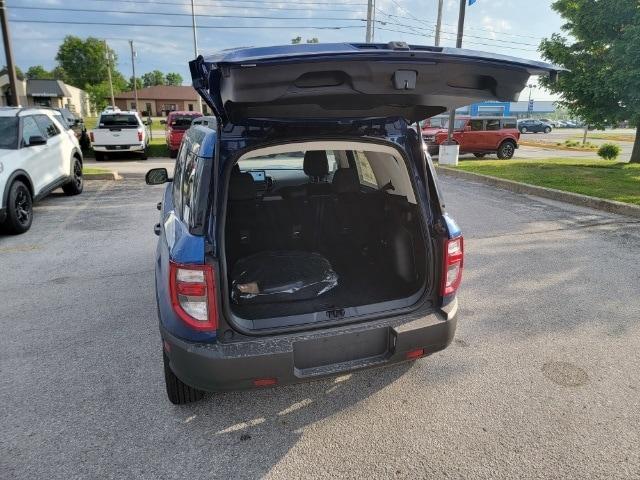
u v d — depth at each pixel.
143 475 2.26
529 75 2.21
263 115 2.26
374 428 2.59
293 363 2.29
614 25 11.68
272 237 3.27
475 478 2.22
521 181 9.97
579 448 2.40
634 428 2.55
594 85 12.28
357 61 1.85
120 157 17.20
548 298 4.22
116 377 3.09
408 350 2.52
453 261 2.65
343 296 2.79
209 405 2.80
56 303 4.27
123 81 84.56
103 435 2.54
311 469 2.29
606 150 16.00
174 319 2.27
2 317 3.99
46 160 7.78
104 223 7.20
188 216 2.40
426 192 2.69
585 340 3.49
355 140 2.51
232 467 2.31
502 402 2.79
